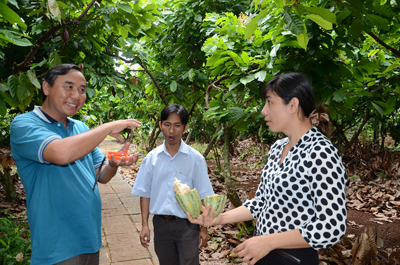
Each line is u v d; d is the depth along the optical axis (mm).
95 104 9164
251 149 12375
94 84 3561
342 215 1243
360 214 5000
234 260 3371
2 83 2309
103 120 16031
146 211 2498
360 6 1819
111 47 4246
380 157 8148
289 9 1546
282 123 1461
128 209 5176
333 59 2596
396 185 6277
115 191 6383
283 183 1382
